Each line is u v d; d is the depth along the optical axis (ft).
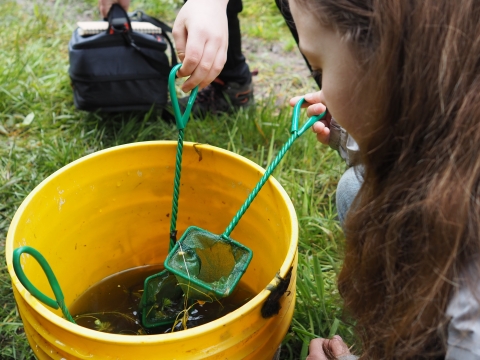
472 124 2.08
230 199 3.74
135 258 4.12
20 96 5.96
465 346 2.33
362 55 2.20
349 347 3.63
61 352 2.57
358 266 2.61
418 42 2.06
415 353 2.52
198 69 3.26
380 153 2.34
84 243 3.75
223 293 3.03
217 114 5.89
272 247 3.49
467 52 2.04
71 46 5.36
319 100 3.72
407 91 2.13
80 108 5.55
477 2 2.02
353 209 2.74
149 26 5.59
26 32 7.11
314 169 5.17
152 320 3.48
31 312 2.61
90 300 3.89
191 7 3.43
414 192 2.24
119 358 2.45
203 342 2.47
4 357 3.62
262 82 6.53
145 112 5.82
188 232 3.27
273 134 5.18
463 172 2.12
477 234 2.18
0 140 5.46
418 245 2.30
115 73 5.35
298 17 2.36
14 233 2.93
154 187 3.84
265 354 2.79
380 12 2.08
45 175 5.04
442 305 2.32
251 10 7.79
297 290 3.96
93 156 3.50
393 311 2.47
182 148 3.44
